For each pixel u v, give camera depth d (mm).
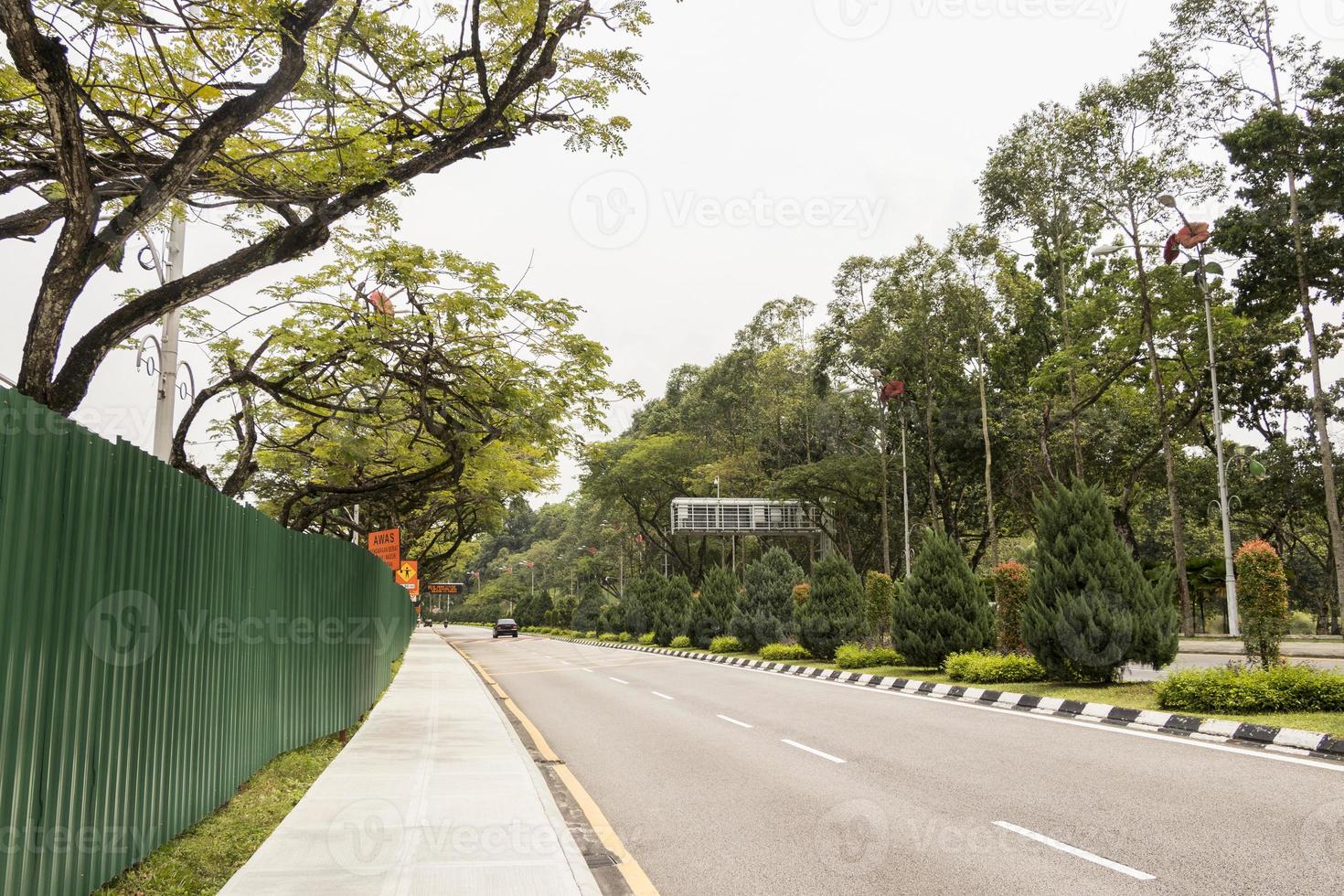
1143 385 41469
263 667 8875
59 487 4340
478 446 16047
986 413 40250
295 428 19594
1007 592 18438
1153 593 15086
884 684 18781
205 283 7797
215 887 5270
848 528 52438
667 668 26125
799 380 52906
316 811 7195
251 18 7402
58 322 6602
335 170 9078
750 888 5449
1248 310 29375
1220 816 6559
